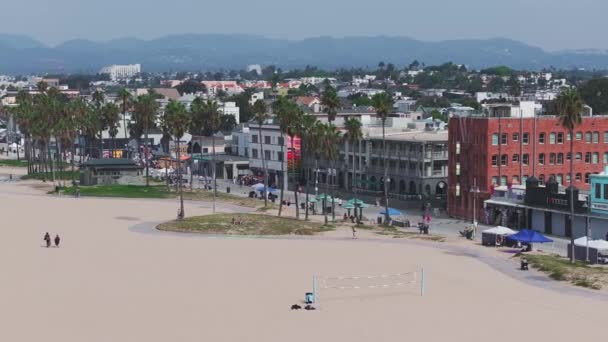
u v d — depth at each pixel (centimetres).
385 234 17275
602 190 15825
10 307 10475
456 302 10719
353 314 10081
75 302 10756
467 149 19888
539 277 12388
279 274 12706
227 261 13938
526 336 9006
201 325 9562
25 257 14362
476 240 16362
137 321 9750
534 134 19600
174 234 17488
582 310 10194
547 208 17162
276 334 9144
